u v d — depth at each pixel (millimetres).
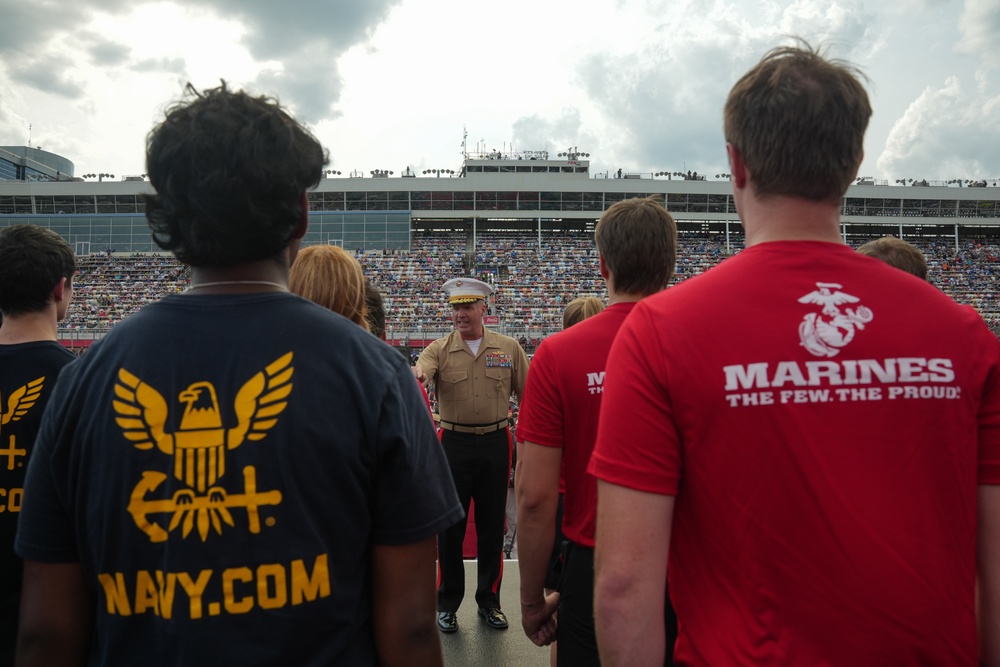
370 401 1110
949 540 1021
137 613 1024
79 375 1118
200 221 1107
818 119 1134
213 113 1123
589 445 2070
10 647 1875
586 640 2031
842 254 1155
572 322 3719
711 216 44719
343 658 1084
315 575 1042
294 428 1047
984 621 1073
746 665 1031
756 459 1042
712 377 1070
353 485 1083
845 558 992
